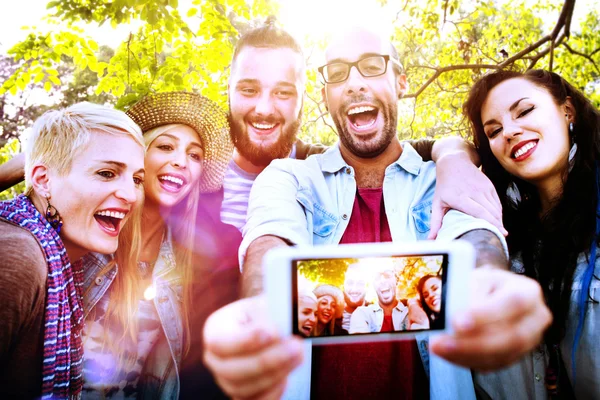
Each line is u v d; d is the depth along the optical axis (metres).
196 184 0.78
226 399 0.70
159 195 0.74
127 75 1.23
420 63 2.33
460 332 0.39
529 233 0.70
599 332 0.58
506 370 0.64
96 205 0.62
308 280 0.41
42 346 0.54
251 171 0.94
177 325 0.70
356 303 0.42
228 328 0.37
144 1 1.06
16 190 1.82
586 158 0.66
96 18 1.14
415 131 2.40
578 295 0.61
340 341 0.41
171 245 0.74
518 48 2.35
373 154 0.76
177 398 0.68
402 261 0.41
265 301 0.41
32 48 1.24
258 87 0.90
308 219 0.70
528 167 0.67
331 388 0.64
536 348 0.62
